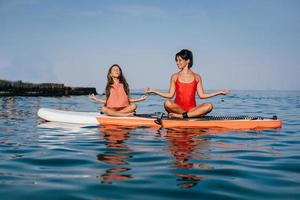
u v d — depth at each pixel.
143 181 3.57
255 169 4.14
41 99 27.00
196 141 6.09
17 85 43.75
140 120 8.13
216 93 8.19
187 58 8.09
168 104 7.92
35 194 3.16
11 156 4.78
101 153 5.01
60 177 3.72
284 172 4.02
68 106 18.31
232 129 7.75
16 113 12.32
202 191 3.28
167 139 6.25
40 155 4.86
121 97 8.60
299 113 14.11
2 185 3.42
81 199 3.04
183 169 4.09
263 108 17.70
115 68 8.50
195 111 8.07
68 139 6.31
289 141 6.32
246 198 3.10
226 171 4.02
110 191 3.25
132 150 5.24
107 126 8.05
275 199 3.08
